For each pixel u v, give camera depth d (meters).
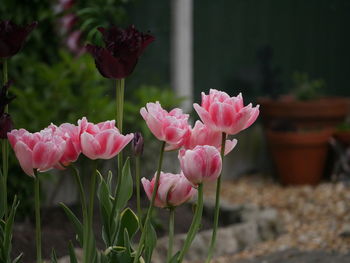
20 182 5.66
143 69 7.79
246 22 8.90
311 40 9.44
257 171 9.02
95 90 5.73
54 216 5.80
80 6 6.11
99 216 5.71
